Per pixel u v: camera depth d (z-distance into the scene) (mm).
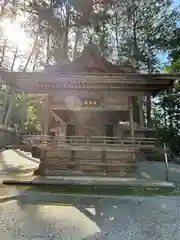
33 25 15281
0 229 2605
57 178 5805
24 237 2398
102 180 5625
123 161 6547
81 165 6590
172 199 4188
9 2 14000
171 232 2627
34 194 4414
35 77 7402
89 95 8570
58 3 14211
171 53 15234
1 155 12398
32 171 7105
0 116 20016
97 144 6707
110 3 14664
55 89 8555
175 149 12953
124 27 17703
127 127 10898
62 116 10031
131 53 16672
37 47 17328
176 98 13688
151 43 16484
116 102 8492
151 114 16766
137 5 16500
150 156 10742
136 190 4918
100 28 16344
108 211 3441
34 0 13977
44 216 3137
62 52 14922
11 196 4223
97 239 2402
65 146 6621
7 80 7773
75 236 2467
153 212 3424
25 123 22750
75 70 9172
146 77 7277
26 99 17719
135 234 2557
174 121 13930
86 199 4133
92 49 9250
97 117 10141
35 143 7047
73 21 15148
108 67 9164
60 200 4031
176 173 7035
